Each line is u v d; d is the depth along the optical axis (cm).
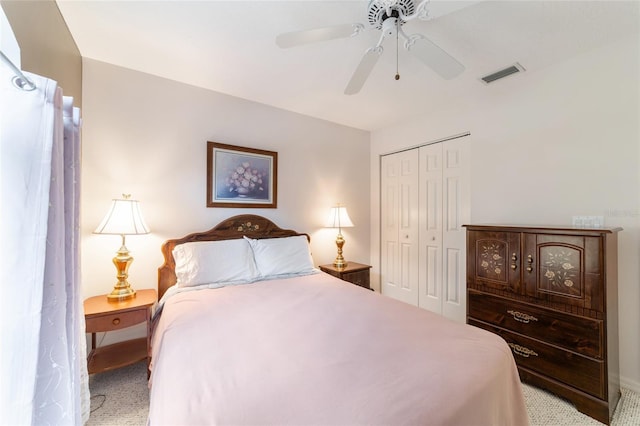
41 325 81
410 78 213
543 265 167
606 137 174
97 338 189
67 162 103
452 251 270
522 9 139
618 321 166
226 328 124
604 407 142
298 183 292
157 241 212
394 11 127
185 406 72
